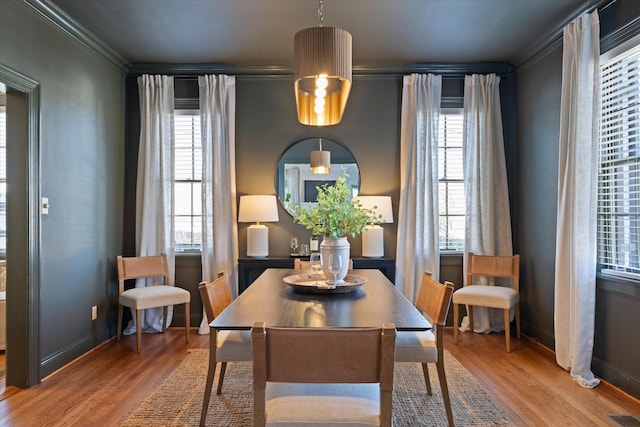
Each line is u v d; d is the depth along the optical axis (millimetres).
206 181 4254
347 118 4430
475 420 2375
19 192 2889
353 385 1696
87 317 3617
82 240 3547
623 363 2809
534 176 3951
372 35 3629
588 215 2951
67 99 3344
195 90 4395
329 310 1971
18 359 2861
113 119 4109
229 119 4293
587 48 2979
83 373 3111
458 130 4531
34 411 2506
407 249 4246
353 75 4402
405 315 1880
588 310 2965
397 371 3111
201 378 2980
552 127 3648
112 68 4086
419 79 4273
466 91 4273
